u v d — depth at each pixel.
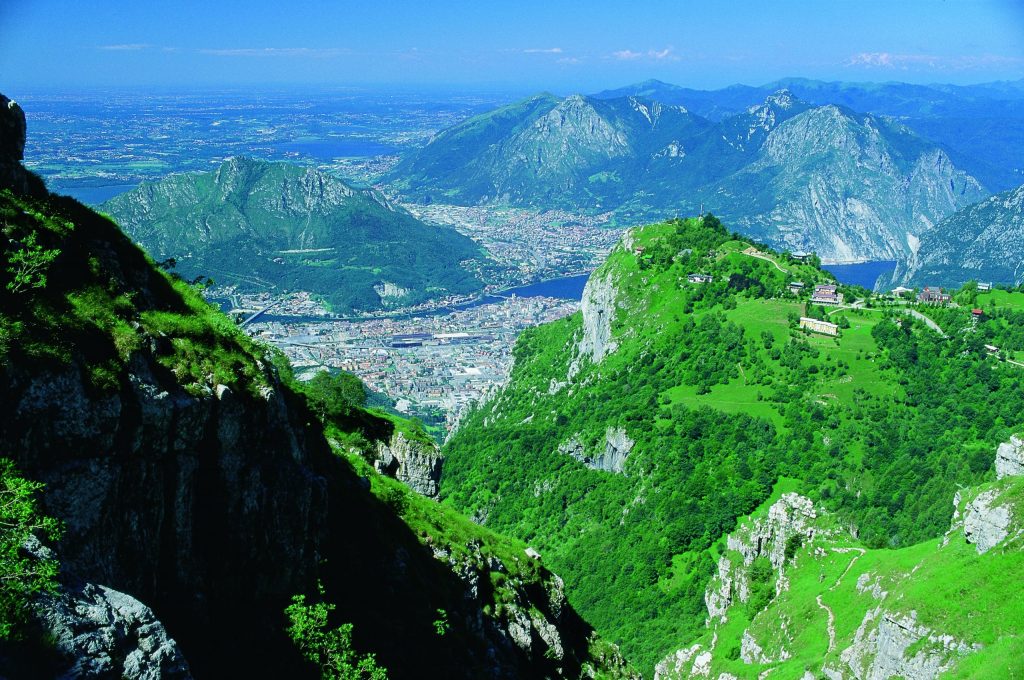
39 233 48.31
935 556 100.81
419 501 99.38
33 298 44.34
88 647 36.25
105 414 44.22
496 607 88.38
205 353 54.66
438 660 69.44
